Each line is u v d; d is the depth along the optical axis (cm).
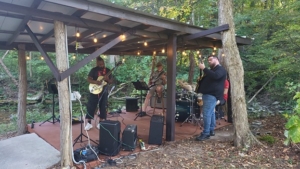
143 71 1042
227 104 520
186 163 299
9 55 1093
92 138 382
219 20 377
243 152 332
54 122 504
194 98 505
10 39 408
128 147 338
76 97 300
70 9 256
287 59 536
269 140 367
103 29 313
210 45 495
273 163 294
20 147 354
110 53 641
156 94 566
